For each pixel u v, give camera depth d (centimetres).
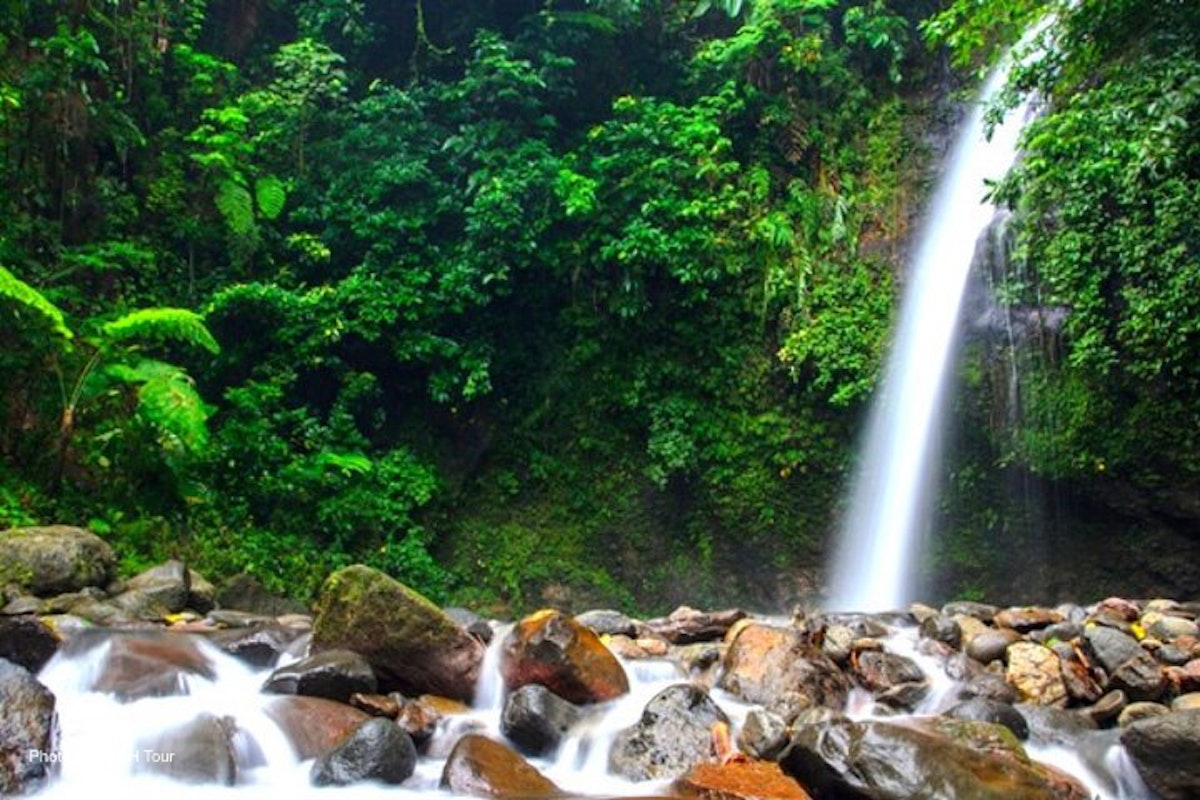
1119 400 884
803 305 1088
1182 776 426
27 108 957
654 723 455
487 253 1090
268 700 487
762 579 1100
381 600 539
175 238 1099
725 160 1143
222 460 978
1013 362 953
